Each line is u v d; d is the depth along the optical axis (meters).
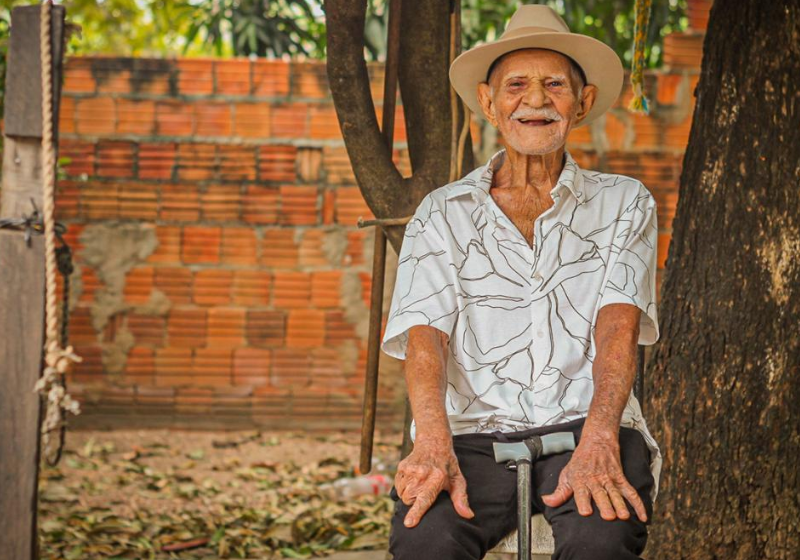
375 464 5.57
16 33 2.34
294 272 6.27
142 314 6.25
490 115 2.69
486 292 2.52
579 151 6.21
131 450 5.90
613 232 2.56
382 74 6.05
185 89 6.19
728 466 3.20
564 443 2.35
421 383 2.41
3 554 2.34
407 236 2.63
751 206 3.21
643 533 2.21
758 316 3.18
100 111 6.17
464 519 2.25
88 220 6.21
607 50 2.54
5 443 2.34
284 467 5.61
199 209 6.23
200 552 4.23
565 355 2.48
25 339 2.34
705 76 3.38
